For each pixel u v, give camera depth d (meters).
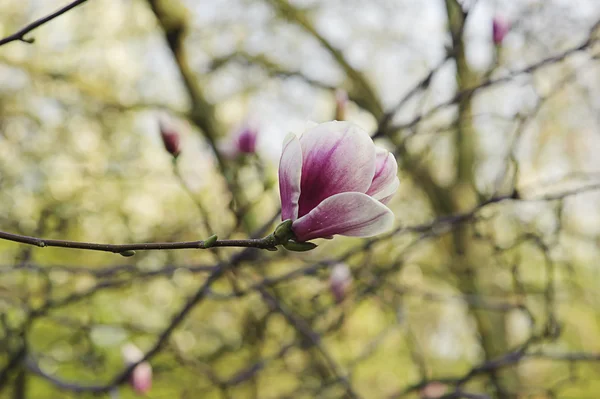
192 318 5.84
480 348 9.52
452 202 8.70
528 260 6.27
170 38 7.18
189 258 4.87
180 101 8.27
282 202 1.43
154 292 6.25
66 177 7.02
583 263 8.44
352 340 6.70
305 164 1.42
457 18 3.38
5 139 6.70
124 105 8.00
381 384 7.28
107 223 6.42
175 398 6.00
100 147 7.79
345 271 4.27
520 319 8.95
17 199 6.20
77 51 8.34
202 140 7.56
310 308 4.99
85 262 6.12
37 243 1.28
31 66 7.91
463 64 4.77
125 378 3.65
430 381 4.09
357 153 1.40
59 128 7.56
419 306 7.62
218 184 5.38
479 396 3.61
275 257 3.79
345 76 8.97
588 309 9.59
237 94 8.55
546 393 5.09
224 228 4.57
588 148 8.90
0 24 7.94
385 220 1.34
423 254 8.10
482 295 7.64
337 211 1.33
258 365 4.39
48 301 4.05
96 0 8.13
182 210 7.34
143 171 7.15
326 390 5.02
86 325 4.34
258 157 3.69
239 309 5.56
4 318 4.23
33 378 5.84
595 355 3.84
